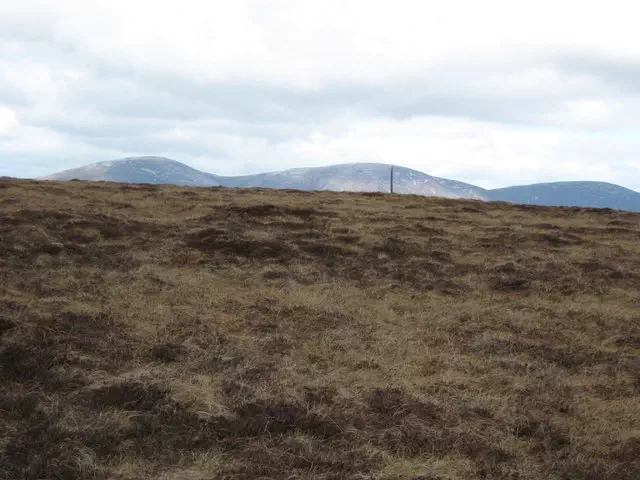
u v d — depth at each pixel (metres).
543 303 14.69
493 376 9.60
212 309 12.20
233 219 21.23
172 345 9.59
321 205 26.80
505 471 6.48
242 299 13.11
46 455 6.03
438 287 15.60
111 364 8.68
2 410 7.08
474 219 25.22
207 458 6.30
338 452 6.66
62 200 22.78
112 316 10.78
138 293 12.80
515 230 22.64
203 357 9.31
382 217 23.78
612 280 16.88
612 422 8.12
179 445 6.57
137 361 8.96
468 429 7.41
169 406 7.27
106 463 6.12
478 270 17.38
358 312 13.01
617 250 20.69
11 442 6.32
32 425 6.73
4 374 7.97
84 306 11.09
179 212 23.02
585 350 11.33
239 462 6.26
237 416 7.27
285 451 6.56
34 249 15.59
